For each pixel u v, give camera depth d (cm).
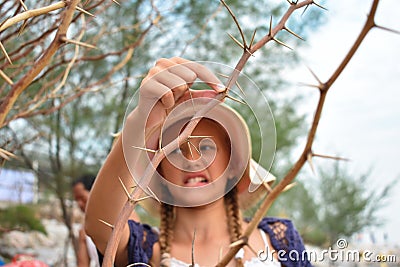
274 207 615
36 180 491
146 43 420
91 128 484
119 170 120
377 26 73
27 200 537
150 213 164
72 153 482
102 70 428
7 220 512
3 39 148
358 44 74
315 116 79
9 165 438
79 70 407
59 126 431
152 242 153
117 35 395
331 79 77
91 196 125
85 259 313
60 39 74
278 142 529
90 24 203
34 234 549
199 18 449
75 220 530
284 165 545
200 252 148
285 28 90
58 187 472
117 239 84
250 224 85
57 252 538
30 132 365
